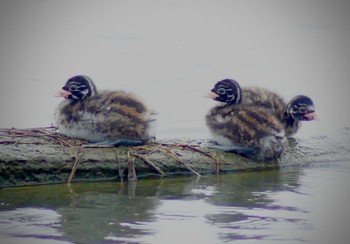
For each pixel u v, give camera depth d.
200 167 16.70
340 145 18.75
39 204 14.36
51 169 15.69
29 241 12.41
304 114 18.69
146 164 16.27
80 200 14.63
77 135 16.84
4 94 21.91
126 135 16.88
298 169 17.38
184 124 19.80
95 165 15.94
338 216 13.91
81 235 12.69
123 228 13.02
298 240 12.64
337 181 16.27
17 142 15.90
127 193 15.15
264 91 18.80
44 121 20.00
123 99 17.19
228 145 17.56
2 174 15.41
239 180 16.31
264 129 17.45
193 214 13.81
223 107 18.00
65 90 17.16
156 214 13.82
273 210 14.14
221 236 12.73
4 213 13.80
